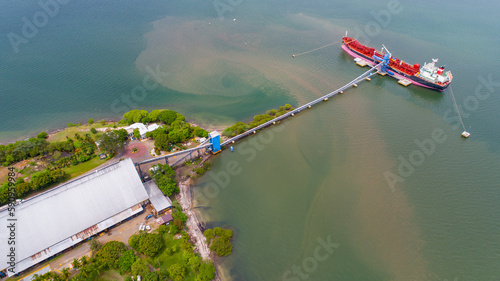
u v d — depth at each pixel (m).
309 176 178.00
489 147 195.75
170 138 190.50
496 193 166.75
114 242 133.12
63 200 138.75
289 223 153.12
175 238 142.12
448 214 156.38
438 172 179.38
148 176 170.75
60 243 133.12
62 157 181.38
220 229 146.25
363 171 180.75
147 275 121.94
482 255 138.75
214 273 129.50
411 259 137.62
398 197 165.25
